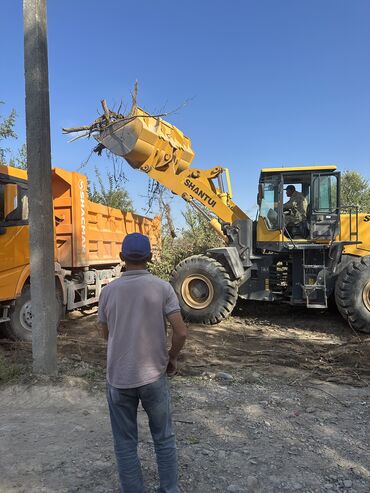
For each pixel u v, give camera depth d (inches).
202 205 383.6
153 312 109.2
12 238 261.0
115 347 108.7
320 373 229.0
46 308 201.0
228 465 134.0
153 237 497.0
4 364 207.2
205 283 354.0
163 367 110.9
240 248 363.3
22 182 276.4
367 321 319.6
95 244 365.4
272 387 206.7
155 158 369.1
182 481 125.0
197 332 325.1
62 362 224.7
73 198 327.3
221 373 220.1
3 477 126.6
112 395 108.5
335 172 336.5
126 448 109.0
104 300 113.7
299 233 352.5
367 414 176.2
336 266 336.8
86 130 360.8
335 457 140.1
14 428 157.9
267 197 353.1
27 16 194.4
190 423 163.9
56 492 119.7
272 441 150.5
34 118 195.5
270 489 122.5
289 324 353.7
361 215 349.1
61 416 169.0
